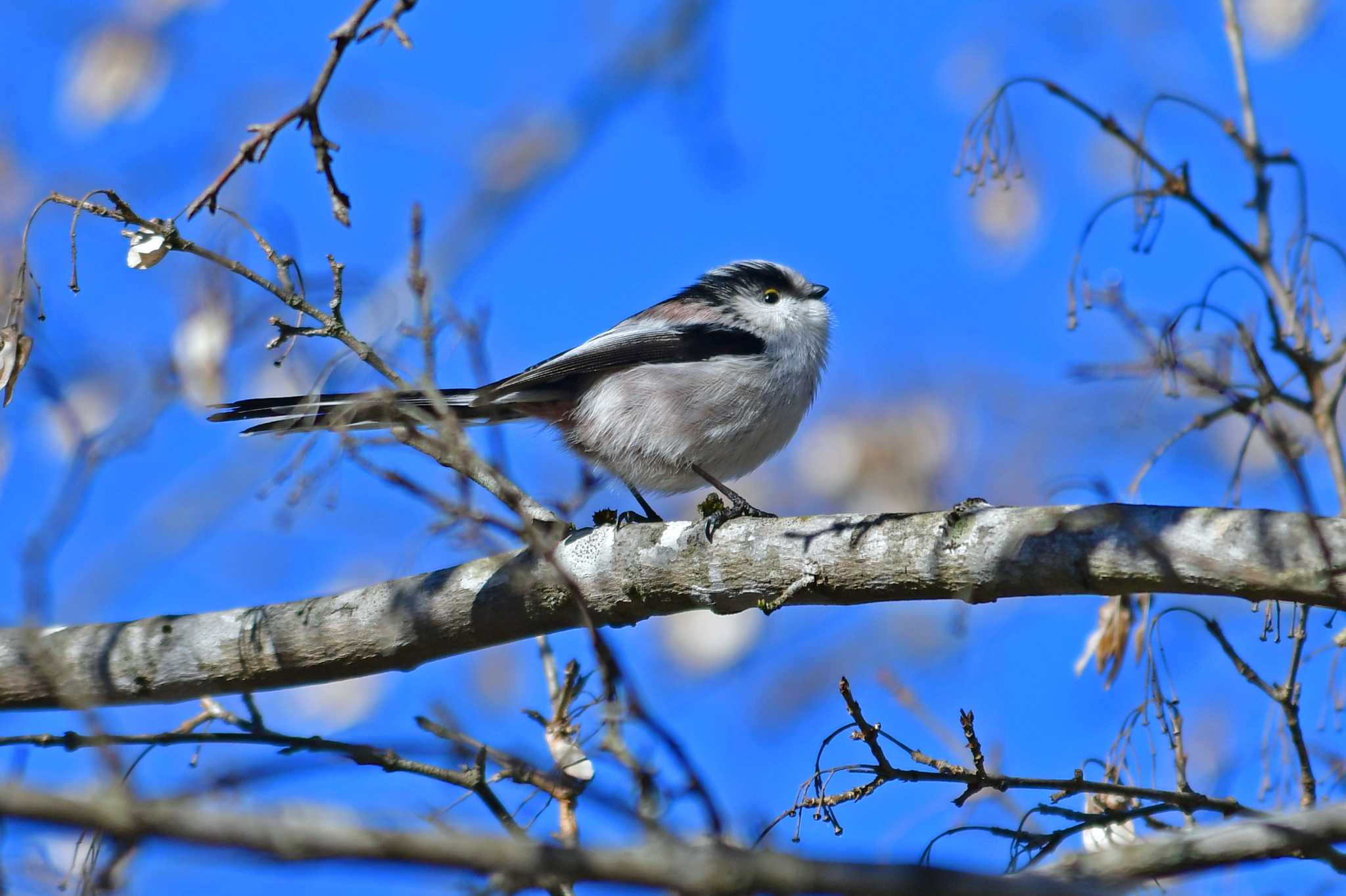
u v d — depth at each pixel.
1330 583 6.47
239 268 7.80
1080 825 6.73
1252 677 7.41
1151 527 6.95
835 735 7.21
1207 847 5.17
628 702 5.18
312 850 3.79
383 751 6.94
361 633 8.44
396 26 7.41
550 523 8.55
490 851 3.96
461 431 7.27
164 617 8.77
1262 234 9.52
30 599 6.89
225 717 7.36
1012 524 7.30
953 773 7.02
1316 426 8.91
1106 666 8.41
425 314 7.24
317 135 7.60
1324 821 5.18
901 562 7.53
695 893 4.20
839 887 4.28
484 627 8.37
